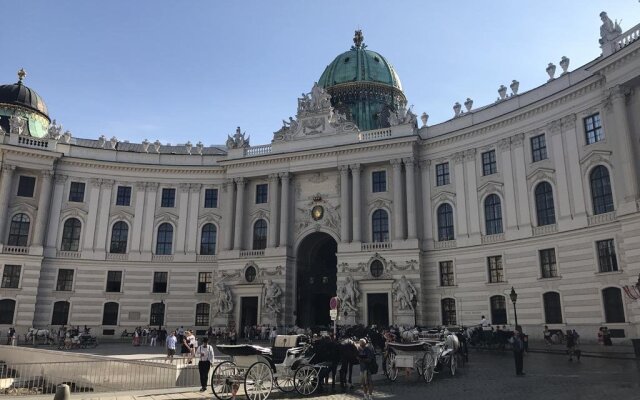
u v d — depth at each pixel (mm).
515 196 43500
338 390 19844
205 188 60188
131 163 58844
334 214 53562
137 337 47000
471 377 22406
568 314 38062
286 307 52312
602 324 35719
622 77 35219
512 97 45062
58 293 54000
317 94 56906
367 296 48969
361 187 52812
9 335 46531
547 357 29531
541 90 42812
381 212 52000
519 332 23844
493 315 43375
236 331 52250
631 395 16141
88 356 24578
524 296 41312
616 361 26062
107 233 57062
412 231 48500
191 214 59125
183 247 58094
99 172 58312
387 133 52656
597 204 37656
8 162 53938
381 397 17938
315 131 55719
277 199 55562
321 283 58531
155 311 56312
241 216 56719
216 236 58781
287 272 53125
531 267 41281
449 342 24375
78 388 24625
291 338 21797
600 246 36906
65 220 56156
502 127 45406
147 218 58406
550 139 41562
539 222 41688
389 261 48656
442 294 46844
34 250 53188
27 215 54875
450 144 49344
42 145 56156
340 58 68125
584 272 37438
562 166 40250
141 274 56781
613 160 36500
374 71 65750
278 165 56125
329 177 54938
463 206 47250
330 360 19688
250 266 54281
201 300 56750
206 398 18203
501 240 43781
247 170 57438
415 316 46188
